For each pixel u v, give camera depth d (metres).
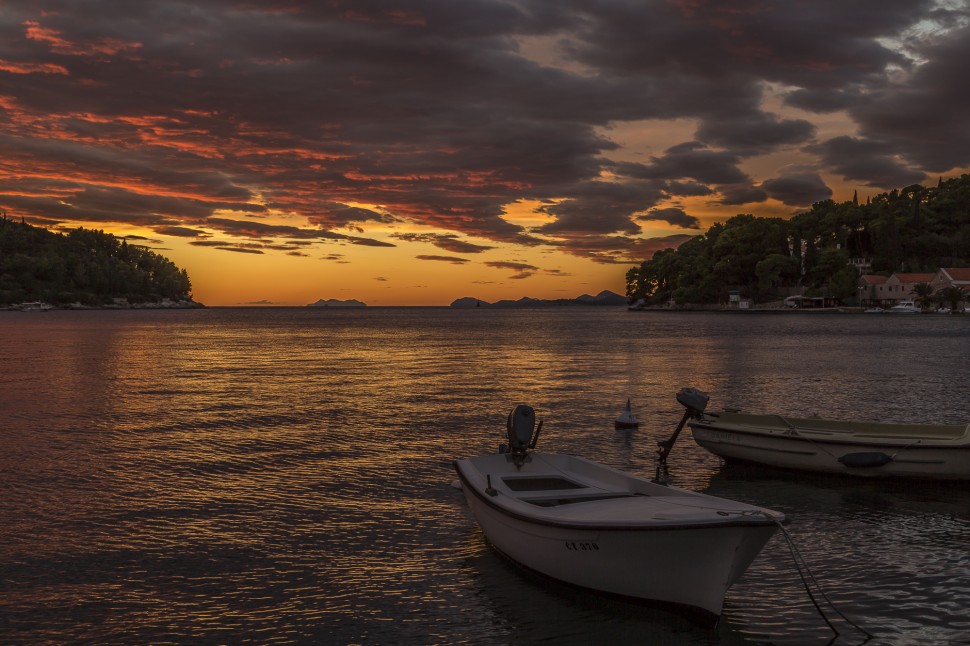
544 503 10.30
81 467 16.25
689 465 16.66
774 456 15.67
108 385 34.03
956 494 13.95
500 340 83.31
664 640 8.00
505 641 7.97
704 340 78.62
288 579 9.70
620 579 8.61
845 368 42.50
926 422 22.31
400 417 24.16
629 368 43.72
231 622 8.42
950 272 181.38
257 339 86.69
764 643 7.94
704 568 7.97
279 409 26.00
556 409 25.95
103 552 10.67
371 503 13.39
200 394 30.58
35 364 46.75
